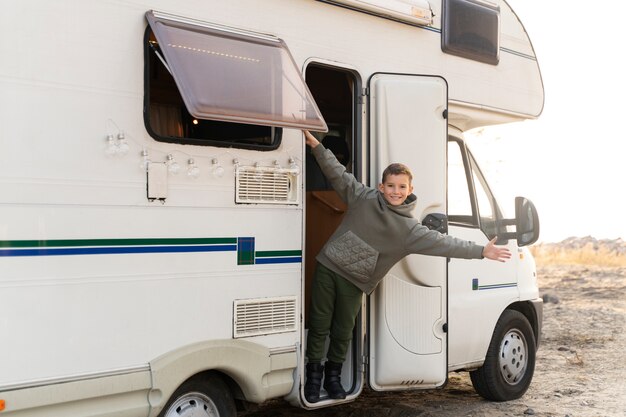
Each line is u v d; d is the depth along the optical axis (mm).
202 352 3982
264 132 4336
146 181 3805
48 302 3477
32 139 3447
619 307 12156
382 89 4898
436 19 5371
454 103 5523
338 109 5699
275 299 4336
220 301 4086
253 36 4211
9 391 3359
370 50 4926
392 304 4930
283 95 4141
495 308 6012
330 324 4676
